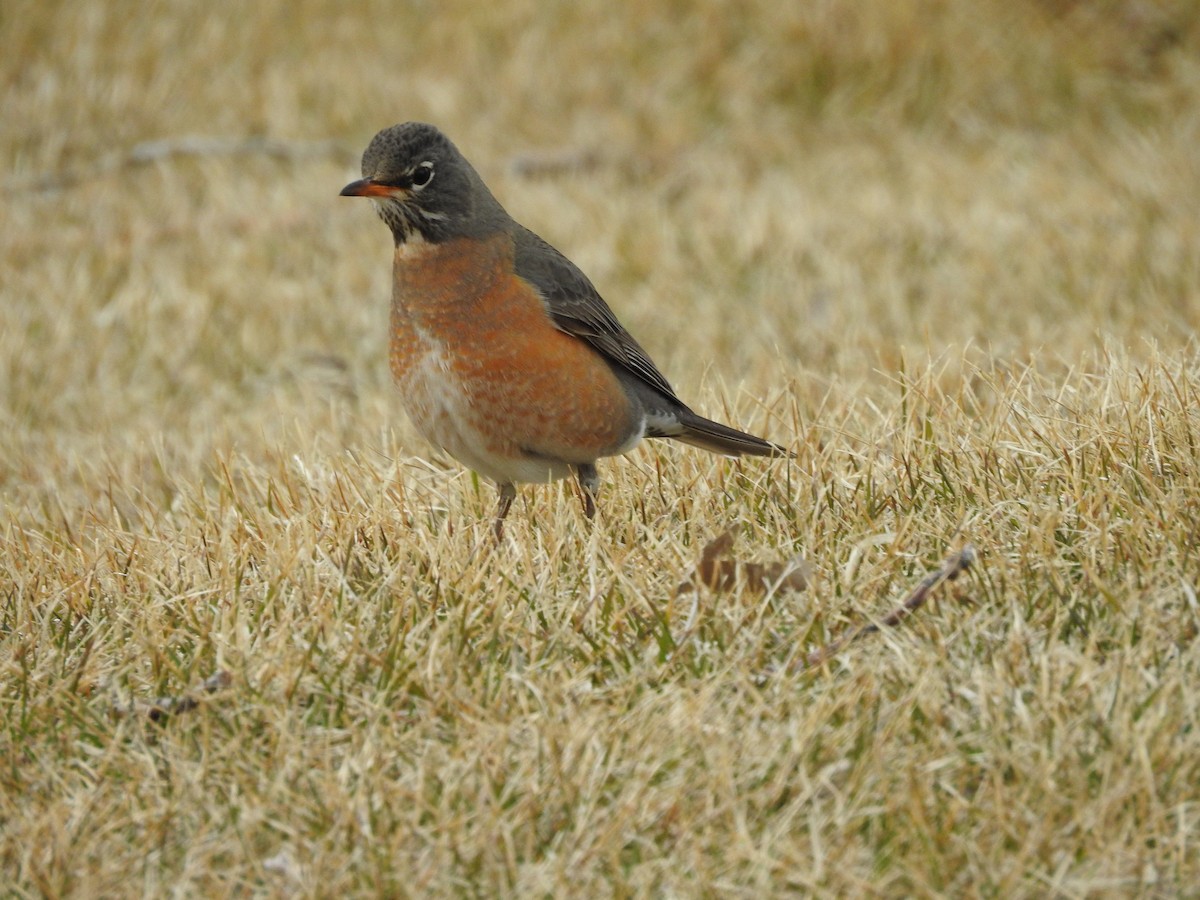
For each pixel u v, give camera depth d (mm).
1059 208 19594
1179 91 22750
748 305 18016
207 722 7984
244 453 13352
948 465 10133
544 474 10625
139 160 22250
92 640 9109
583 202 20703
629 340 10789
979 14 24078
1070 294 16812
